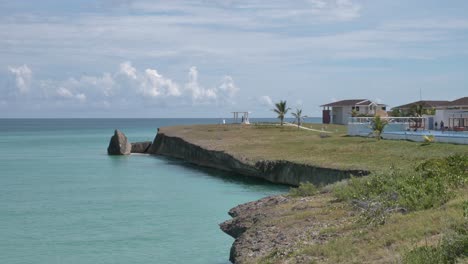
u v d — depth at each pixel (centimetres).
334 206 2869
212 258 2631
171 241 3006
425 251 1577
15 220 3672
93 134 19375
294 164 5431
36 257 2711
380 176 3138
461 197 2281
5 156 9481
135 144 10712
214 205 4278
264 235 2552
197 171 7088
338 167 4831
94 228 3384
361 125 8038
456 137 5747
